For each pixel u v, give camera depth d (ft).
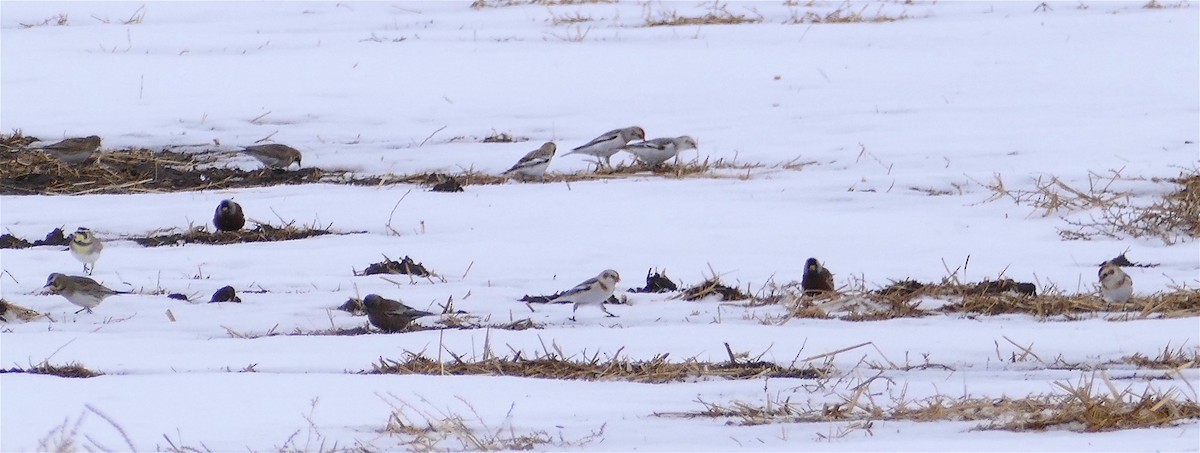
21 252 52.03
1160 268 49.67
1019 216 56.44
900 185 61.05
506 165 66.44
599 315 44.21
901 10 100.22
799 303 44.42
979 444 29.50
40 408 32.14
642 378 36.86
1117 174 60.18
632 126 67.31
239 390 34.14
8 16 98.94
